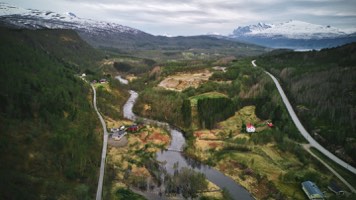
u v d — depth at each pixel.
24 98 125.25
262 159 126.56
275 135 143.75
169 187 103.25
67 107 143.38
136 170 115.69
